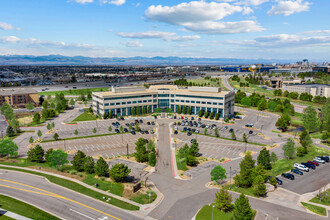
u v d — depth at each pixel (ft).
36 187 234.58
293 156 327.06
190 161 296.10
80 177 257.75
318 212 198.08
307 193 232.12
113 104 568.82
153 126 493.77
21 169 276.41
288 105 624.59
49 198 215.10
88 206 204.03
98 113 590.55
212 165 302.45
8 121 534.78
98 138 414.82
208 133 447.01
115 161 314.14
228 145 380.78
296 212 198.18
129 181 254.88
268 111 643.45
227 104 572.92
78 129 470.80
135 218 189.47
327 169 288.92
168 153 345.92
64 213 193.36
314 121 430.20
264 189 219.41
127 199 216.74
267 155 287.69
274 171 280.92
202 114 577.84
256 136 430.61
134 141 398.62
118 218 188.75
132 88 615.98
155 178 265.75
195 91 609.01
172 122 526.98
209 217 189.16
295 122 524.11
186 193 231.91
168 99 624.18
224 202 196.54
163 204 211.00
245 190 236.43
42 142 391.45
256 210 199.93
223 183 252.83
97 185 238.89
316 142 386.52
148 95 611.47
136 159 318.65
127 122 526.57
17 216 187.52
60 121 536.42
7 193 222.48
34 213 192.03
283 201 216.13
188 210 201.67
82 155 280.31
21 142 392.68
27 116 587.68
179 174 276.41
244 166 250.98
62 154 270.26
